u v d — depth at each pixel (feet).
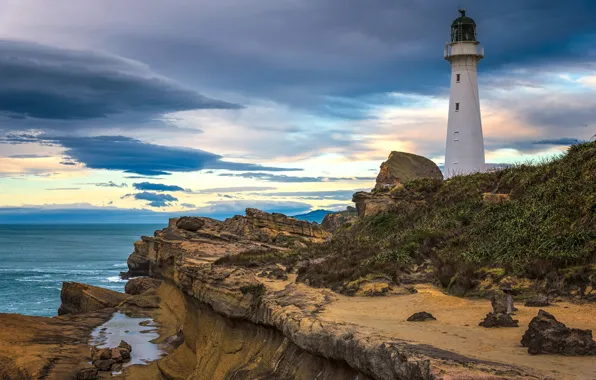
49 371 116.26
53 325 159.63
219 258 145.48
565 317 59.82
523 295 72.18
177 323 162.91
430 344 49.16
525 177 116.78
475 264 86.94
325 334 59.00
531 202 99.55
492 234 97.40
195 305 114.73
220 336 96.12
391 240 122.83
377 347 48.44
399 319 65.00
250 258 144.97
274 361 73.15
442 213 127.65
